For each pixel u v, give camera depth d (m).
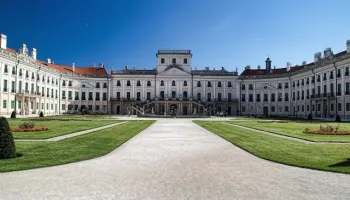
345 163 12.36
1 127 12.94
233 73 95.31
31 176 10.11
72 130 26.50
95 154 14.22
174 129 30.59
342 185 9.27
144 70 99.12
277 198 8.00
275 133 25.66
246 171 11.10
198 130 29.39
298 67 85.31
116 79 95.69
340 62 58.91
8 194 8.16
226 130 29.16
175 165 12.09
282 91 86.69
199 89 95.25
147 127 33.19
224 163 12.56
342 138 21.53
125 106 94.25
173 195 8.16
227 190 8.67
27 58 67.75
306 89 74.38
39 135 21.80
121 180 9.68
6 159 12.74
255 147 16.89
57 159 12.87
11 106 61.19
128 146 17.50
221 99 94.69
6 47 64.94
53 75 81.62
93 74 95.19
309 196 8.19
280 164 12.40
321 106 66.25
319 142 19.28
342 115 58.31
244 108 93.44
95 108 94.50
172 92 95.38
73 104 91.44
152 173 10.67
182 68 96.00
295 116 78.62
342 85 58.41
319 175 10.53
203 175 10.43
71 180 9.63
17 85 63.25
